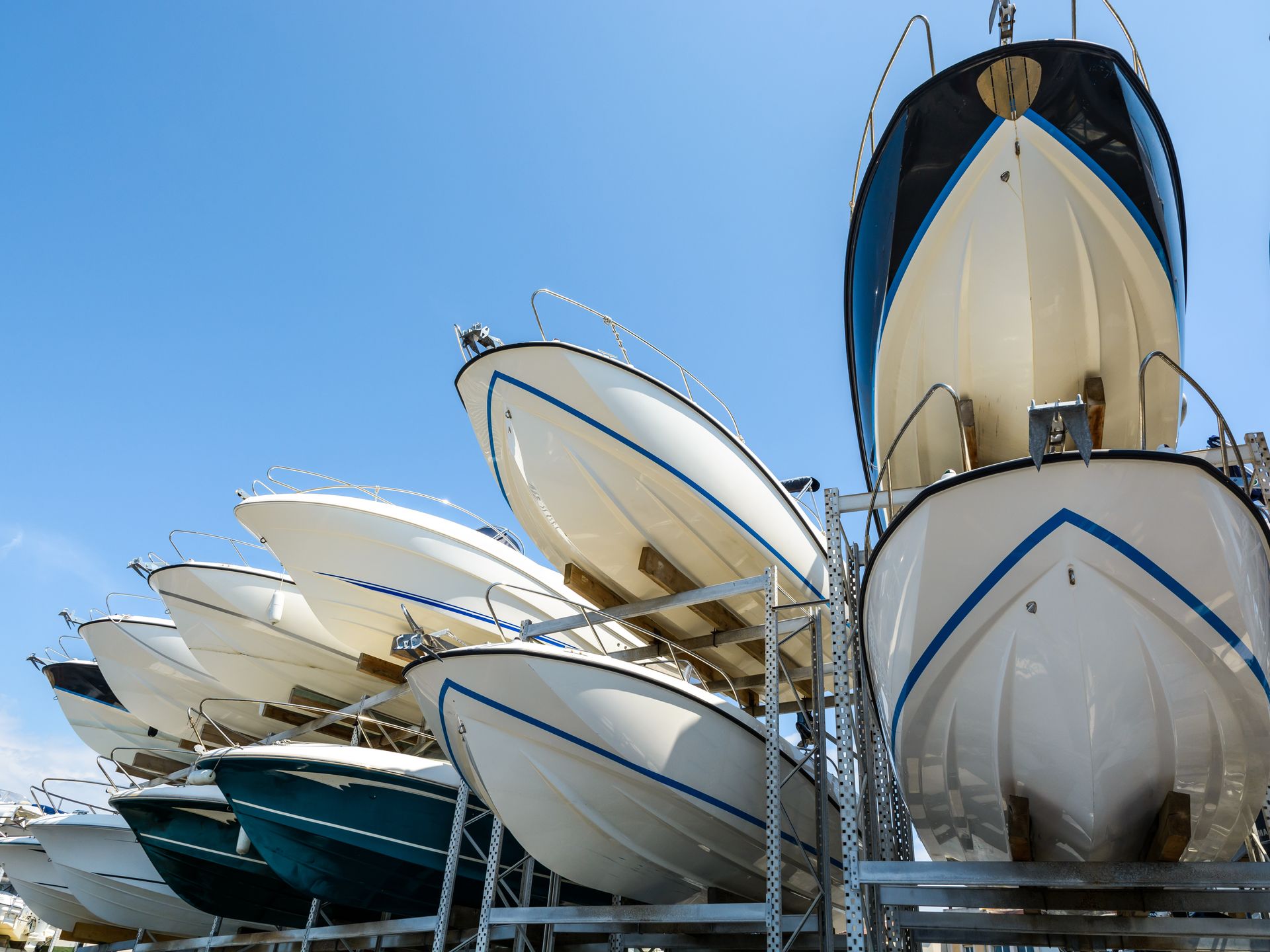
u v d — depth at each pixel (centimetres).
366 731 903
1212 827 370
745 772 533
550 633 655
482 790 541
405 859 656
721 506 590
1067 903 416
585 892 694
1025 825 347
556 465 594
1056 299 470
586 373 566
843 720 430
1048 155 451
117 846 972
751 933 548
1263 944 463
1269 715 335
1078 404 300
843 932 754
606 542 610
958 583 332
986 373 490
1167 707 325
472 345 616
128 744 1226
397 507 759
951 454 525
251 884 820
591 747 493
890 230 484
